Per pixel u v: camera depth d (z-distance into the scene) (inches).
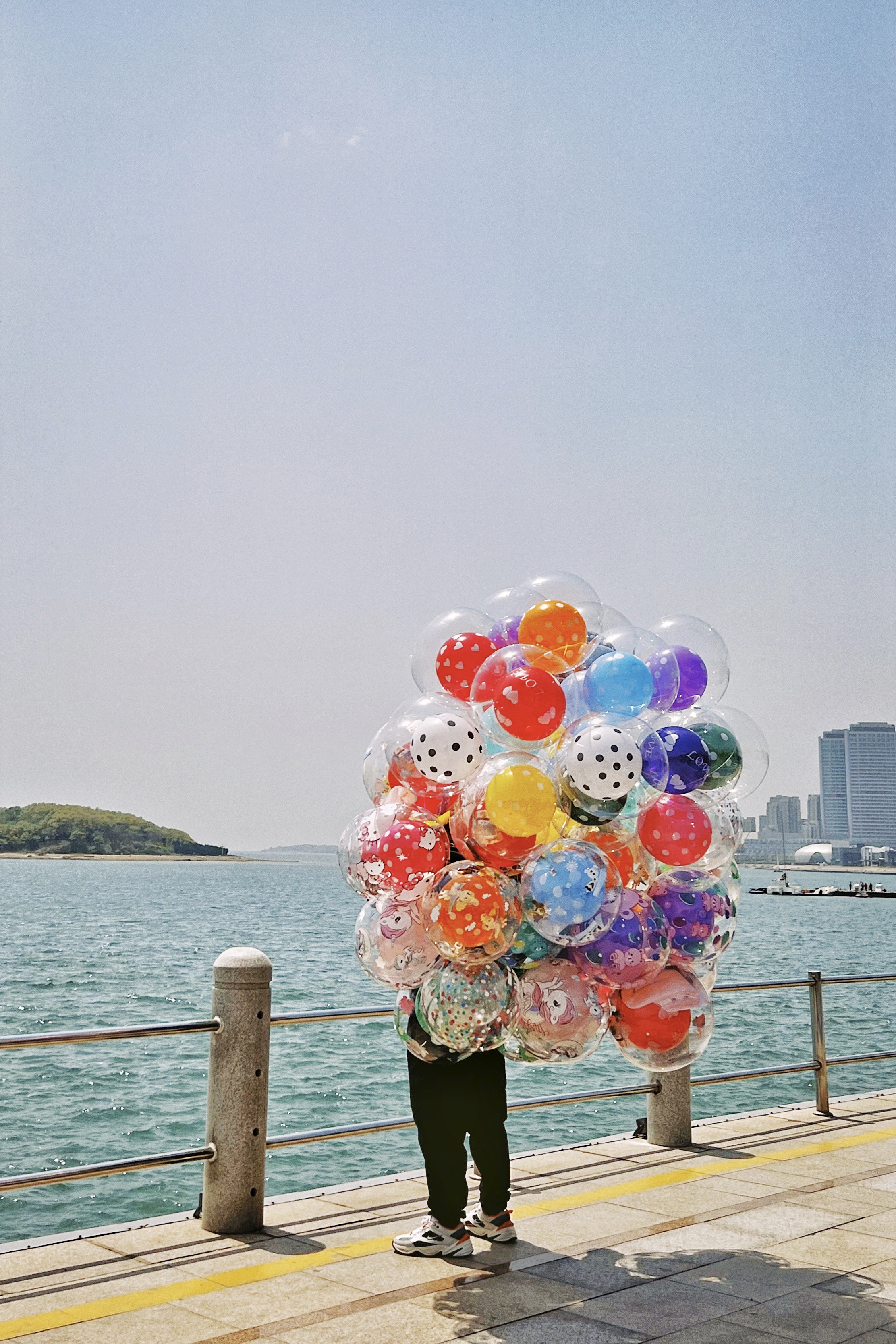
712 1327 151.9
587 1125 501.0
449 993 168.4
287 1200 213.9
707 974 193.3
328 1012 209.2
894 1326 152.3
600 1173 233.3
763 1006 983.6
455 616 196.7
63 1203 396.5
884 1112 297.9
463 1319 154.8
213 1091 196.9
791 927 2755.9
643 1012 176.9
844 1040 784.3
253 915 2650.1
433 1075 182.5
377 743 199.5
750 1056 713.0
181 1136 490.9
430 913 169.8
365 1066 641.0
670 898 186.5
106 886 5216.5
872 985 1197.1
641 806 182.9
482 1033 168.7
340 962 1336.1
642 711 189.6
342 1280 170.2
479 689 179.6
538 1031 171.8
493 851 170.9
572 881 166.6
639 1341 147.2
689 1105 261.1
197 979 1158.3
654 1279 170.7
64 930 1968.5
